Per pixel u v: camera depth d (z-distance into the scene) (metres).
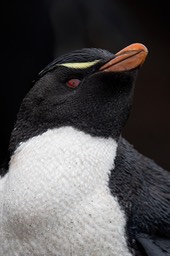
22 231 2.90
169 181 3.00
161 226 2.95
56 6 3.87
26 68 3.82
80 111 2.92
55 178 2.89
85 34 4.05
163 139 4.58
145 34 4.76
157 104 4.68
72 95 2.92
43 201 2.89
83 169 2.90
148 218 2.94
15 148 2.94
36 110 2.93
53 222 2.89
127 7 4.64
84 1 4.05
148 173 3.00
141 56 2.91
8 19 3.80
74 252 2.89
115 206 2.90
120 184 2.92
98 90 2.91
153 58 4.80
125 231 2.90
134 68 2.91
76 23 4.00
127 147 3.00
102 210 2.89
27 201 2.89
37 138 2.92
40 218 2.89
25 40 3.82
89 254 2.89
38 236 2.89
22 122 2.94
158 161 4.52
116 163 2.94
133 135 4.57
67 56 2.93
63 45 3.93
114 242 2.90
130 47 2.92
